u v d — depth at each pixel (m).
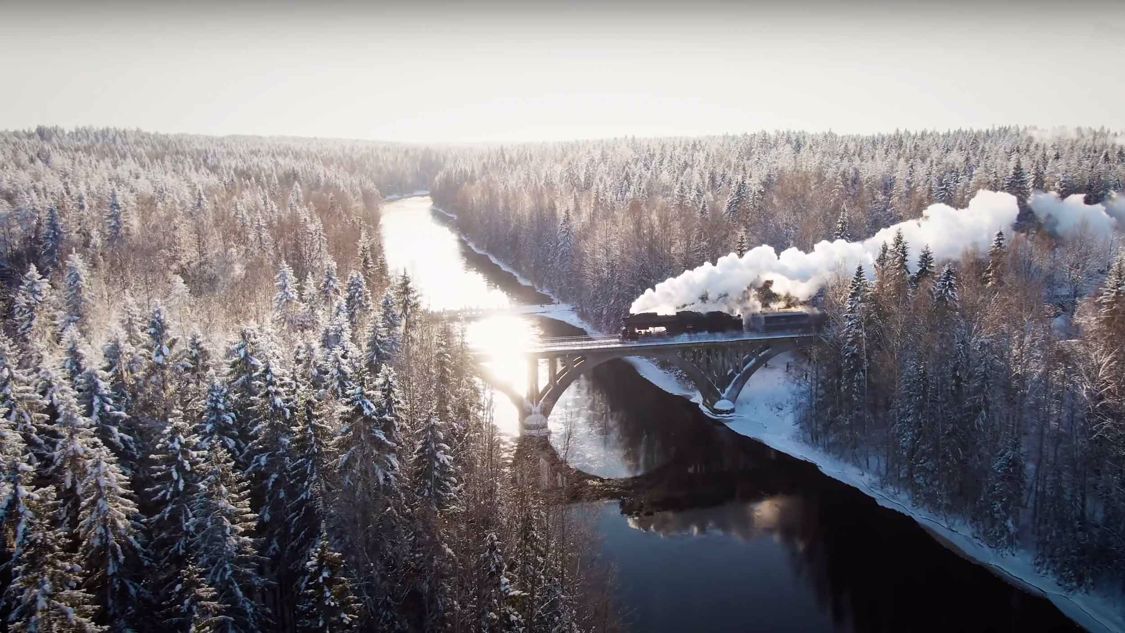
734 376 80.06
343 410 39.75
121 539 33.91
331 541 37.91
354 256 112.12
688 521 59.38
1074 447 50.62
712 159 173.88
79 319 73.12
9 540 31.02
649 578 51.25
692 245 102.88
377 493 39.88
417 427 45.50
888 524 58.94
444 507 40.81
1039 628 46.69
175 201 126.69
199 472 36.25
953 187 112.31
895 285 71.38
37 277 71.31
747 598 49.25
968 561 53.53
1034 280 78.31
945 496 57.44
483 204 176.62
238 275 94.69
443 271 148.50
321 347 58.88
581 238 122.31
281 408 41.75
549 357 72.00
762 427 77.31
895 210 108.50
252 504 42.47
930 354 59.31
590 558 51.03
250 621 34.59
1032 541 52.97
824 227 105.06
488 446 50.06
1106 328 56.56
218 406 41.72
